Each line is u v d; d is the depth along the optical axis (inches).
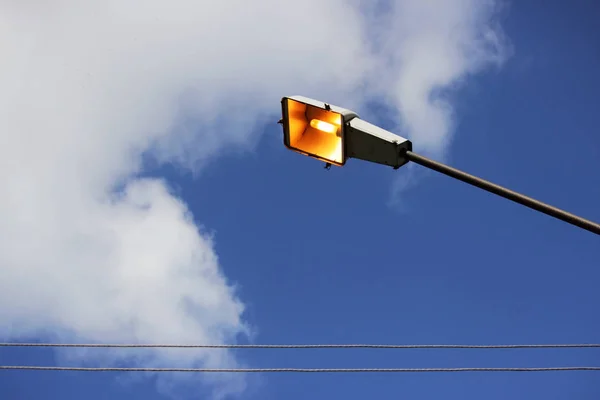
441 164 201.9
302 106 215.2
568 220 185.2
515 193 191.2
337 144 214.5
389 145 204.4
